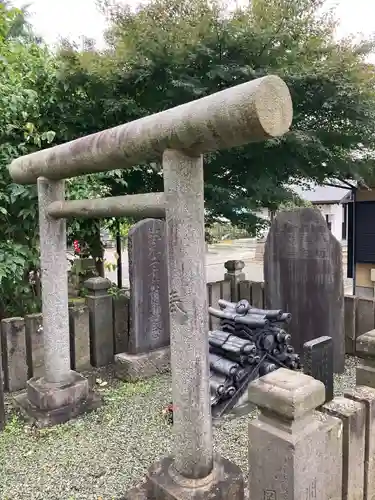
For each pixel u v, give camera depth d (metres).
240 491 1.72
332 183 7.34
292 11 4.95
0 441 2.49
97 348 3.87
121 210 2.08
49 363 2.83
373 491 1.48
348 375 3.48
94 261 5.60
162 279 3.73
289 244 3.78
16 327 3.35
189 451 1.69
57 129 4.69
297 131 5.04
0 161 3.94
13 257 3.90
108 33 5.29
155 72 5.04
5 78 4.12
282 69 4.86
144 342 3.64
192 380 1.67
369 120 5.25
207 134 1.42
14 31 5.90
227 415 2.79
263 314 3.11
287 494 1.16
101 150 1.92
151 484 1.75
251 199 5.78
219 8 4.93
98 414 2.84
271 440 1.18
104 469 2.21
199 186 1.65
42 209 2.70
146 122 1.67
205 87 4.91
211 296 4.83
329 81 4.95
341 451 1.31
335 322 3.50
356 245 7.61
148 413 2.87
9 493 2.03
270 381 1.21
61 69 4.72
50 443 2.47
